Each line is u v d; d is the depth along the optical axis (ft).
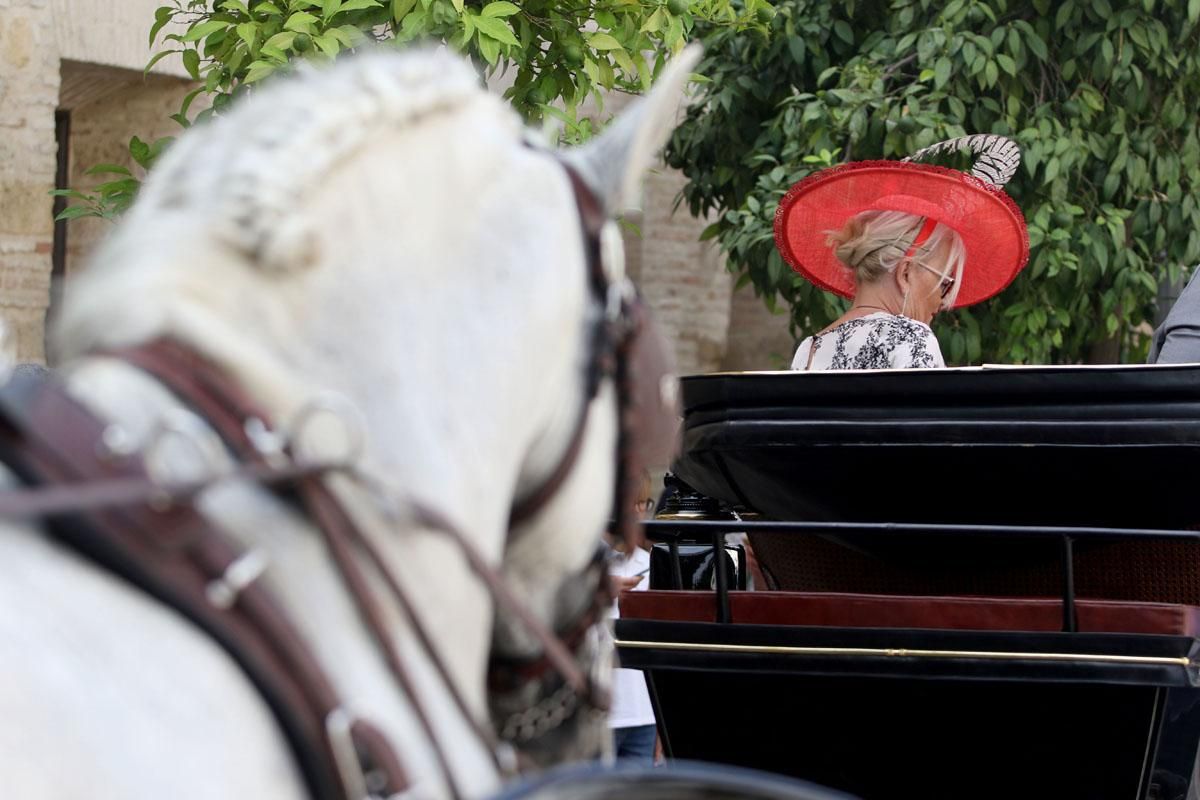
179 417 6.07
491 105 8.05
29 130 24.41
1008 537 14.62
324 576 6.39
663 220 38.83
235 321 6.53
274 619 5.99
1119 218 27.96
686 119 31.71
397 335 7.01
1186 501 14.64
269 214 6.56
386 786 6.09
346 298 6.88
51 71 24.58
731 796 6.61
